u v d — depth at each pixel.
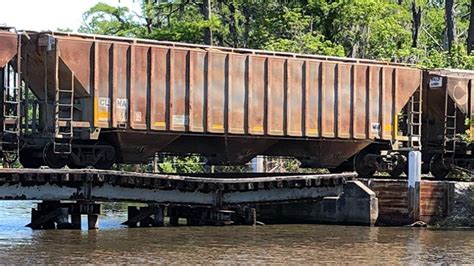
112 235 25.31
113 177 26.44
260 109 31.89
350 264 20.59
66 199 25.97
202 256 21.42
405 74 34.75
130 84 29.50
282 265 20.28
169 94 30.20
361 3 51.34
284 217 31.66
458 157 36.25
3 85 27.84
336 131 33.34
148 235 25.55
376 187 30.47
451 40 57.25
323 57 33.28
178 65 30.39
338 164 34.53
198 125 30.77
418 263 20.86
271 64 32.06
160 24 58.56
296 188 29.73
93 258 20.67
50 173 25.34
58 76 28.56
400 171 35.06
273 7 54.72
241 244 23.98
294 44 48.38
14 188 25.20
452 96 35.09
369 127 34.03
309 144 33.81
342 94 33.47
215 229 27.70
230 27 56.91
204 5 51.75
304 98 32.69
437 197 30.34
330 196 30.30
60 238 24.39
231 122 31.31
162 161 46.59
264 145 32.75
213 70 31.03
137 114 29.67
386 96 34.38
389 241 25.27
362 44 52.12
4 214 33.31
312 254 22.19
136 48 29.66
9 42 27.47
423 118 35.72
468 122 34.66
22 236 24.77
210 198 28.34
